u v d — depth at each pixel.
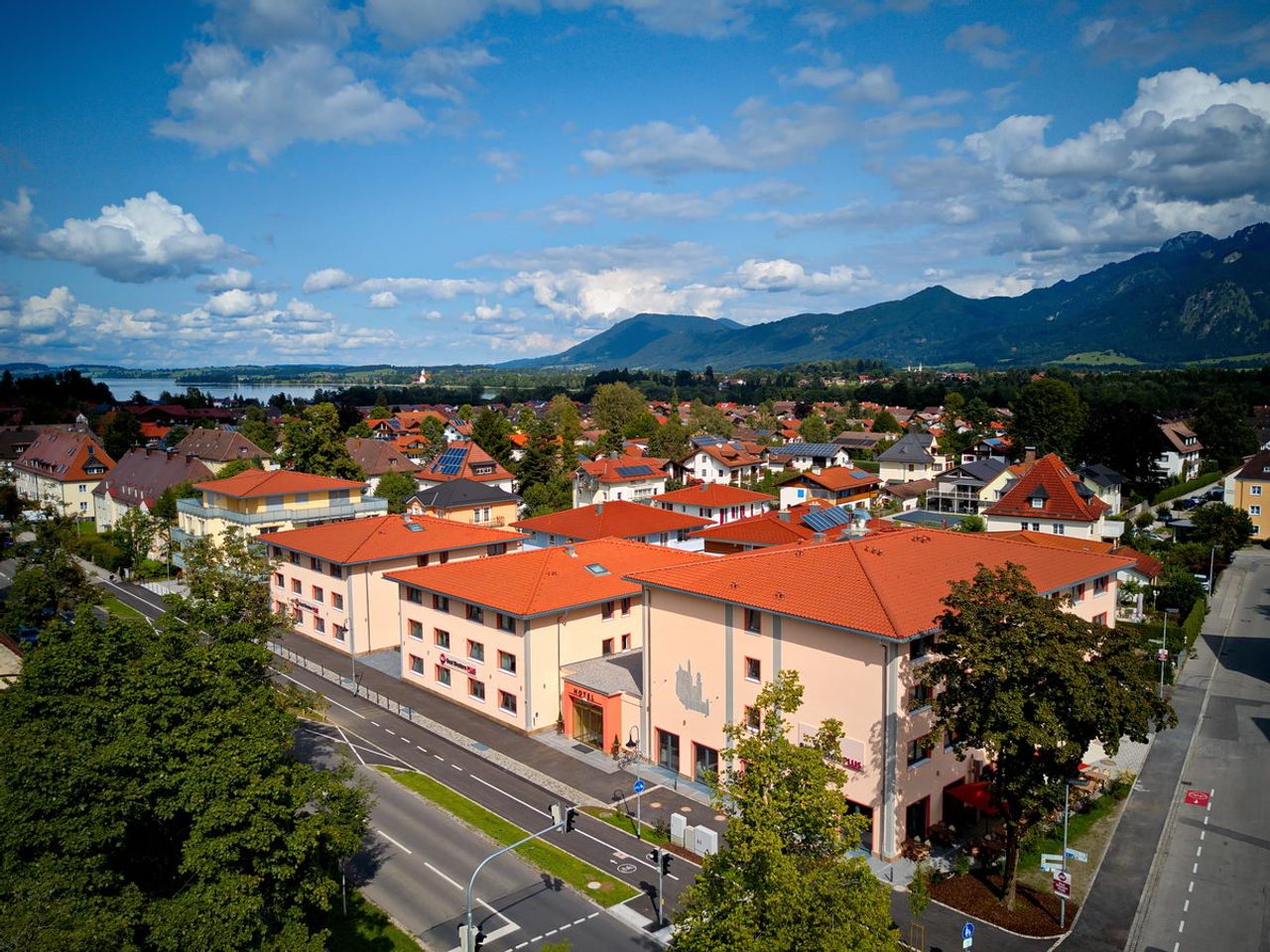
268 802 28.45
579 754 54.78
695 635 49.75
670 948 28.17
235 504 93.50
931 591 45.28
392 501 120.19
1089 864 41.66
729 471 167.88
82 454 147.50
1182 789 49.66
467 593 61.03
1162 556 97.94
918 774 42.72
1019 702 33.56
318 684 67.81
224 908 26.06
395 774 51.41
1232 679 68.44
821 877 24.69
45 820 26.50
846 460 184.62
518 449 185.75
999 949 34.97
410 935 35.91
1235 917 37.12
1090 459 145.62
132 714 29.08
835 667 42.81
